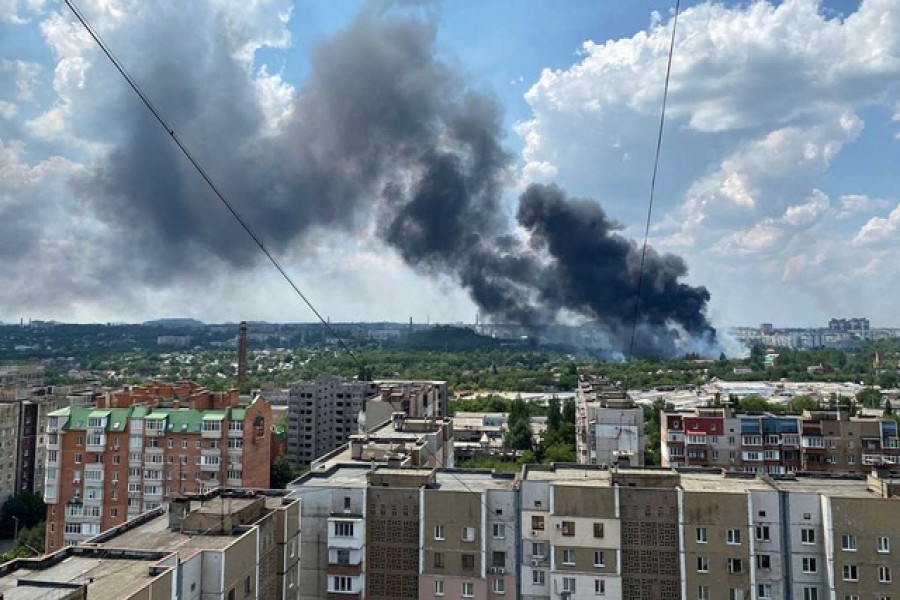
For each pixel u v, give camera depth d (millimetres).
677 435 107375
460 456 148000
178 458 97000
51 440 98125
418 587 51250
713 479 55000
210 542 39250
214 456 96250
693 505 48719
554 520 49906
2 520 117562
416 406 125938
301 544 53062
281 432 175750
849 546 46438
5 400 135625
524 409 170250
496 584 50594
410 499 52344
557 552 49688
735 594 47781
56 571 33562
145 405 101500
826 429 103125
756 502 48469
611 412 95125
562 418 151750
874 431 102062
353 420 175375
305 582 52625
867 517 46438
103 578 32562
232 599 37031
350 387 176125
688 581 48188
